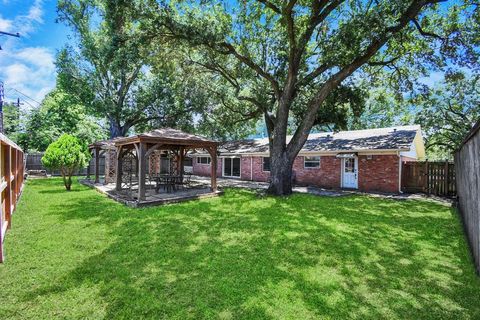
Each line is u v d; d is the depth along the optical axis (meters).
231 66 15.10
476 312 2.96
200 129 23.36
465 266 4.20
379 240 5.46
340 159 14.81
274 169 11.64
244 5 11.38
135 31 11.06
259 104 14.44
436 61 11.59
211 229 6.16
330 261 4.37
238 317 2.84
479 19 9.70
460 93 20.61
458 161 8.08
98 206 8.61
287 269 4.05
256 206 8.97
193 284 3.55
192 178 20.91
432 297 3.27
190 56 14.07
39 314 2.88
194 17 10.99
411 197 11.28
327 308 3.01
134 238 5.42
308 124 11.32
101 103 20.34
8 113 23.94
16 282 3.54
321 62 11.25
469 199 5.04
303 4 10.55
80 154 12.35
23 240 5.17
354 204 9.51
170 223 6.64
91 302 3.12
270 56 13.95
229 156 21.16
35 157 20.78
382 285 3.56
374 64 11.88
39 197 10.05
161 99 22.17
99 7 17.97
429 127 22.80
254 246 5.04
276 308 3.01
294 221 6.95
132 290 3.38
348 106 16.66
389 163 13.02
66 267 4.02
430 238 5.62
